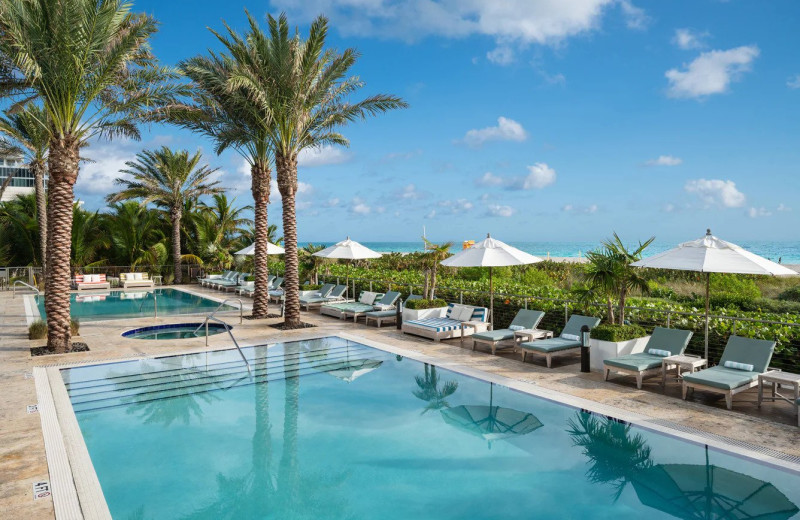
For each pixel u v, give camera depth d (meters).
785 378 6.69
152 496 4.91
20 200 30.14
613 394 7.68
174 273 29.38
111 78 10.99
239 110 14.43
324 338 12.76
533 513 4.50
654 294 15.98
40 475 5.07
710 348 9.10
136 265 29.44
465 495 4.88
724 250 7.86
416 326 12.59
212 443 6.26
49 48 9.81
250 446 6.17
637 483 5.02
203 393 8.31
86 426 6.81
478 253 11.62
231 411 7.45
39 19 9.66
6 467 5.25
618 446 5.91
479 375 8.96
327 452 5.97
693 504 4.57
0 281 25.83
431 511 4.59
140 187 28.39
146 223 30.20
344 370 9.72
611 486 4.98
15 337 12.65
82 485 4.94
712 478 5.06
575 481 5.12
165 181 28.62
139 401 7.86
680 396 7.53
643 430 6.29
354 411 7.41
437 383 8.75
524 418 6.95
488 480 5.18
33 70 9.70
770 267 7.31
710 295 15.02
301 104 13.41
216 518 4.48
